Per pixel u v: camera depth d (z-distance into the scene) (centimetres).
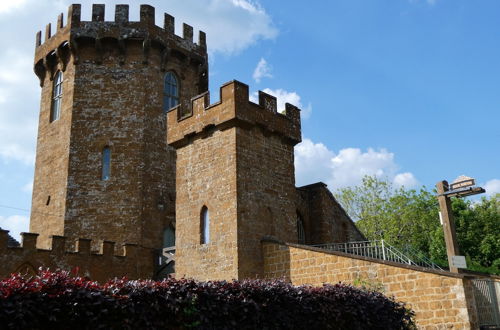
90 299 905
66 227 2945
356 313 1378
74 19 3269
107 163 3116
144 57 3297
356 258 1889
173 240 3138
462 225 4541
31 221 3262
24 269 2366
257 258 2191
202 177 2372
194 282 1106
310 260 2036
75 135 3122
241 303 1145
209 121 2367
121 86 3244
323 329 1309
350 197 4972
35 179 3341
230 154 2261
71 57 3281
